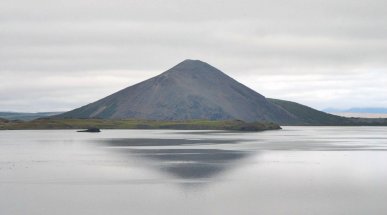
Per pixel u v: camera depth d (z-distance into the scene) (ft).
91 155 368.07
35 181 236.43
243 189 213.25
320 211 174.29
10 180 239.71
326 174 257.14
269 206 181.57
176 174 256.93
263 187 218.38
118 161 320.91
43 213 172.45
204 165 296.10
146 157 348.79
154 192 207.00
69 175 255.50
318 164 300.81
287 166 290.35
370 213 171.42
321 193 204.64
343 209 176.76
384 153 382.22
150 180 237.66
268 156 355.15
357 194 202.39
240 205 183.01
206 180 237.04
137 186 221.46
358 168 280.92
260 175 253.24
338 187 218.59
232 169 276.41
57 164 305.32
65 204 185.47
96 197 197.57
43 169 280.31
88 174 258.78
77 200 192.03
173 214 170.40
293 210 175.73
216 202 187.83
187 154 372.58
